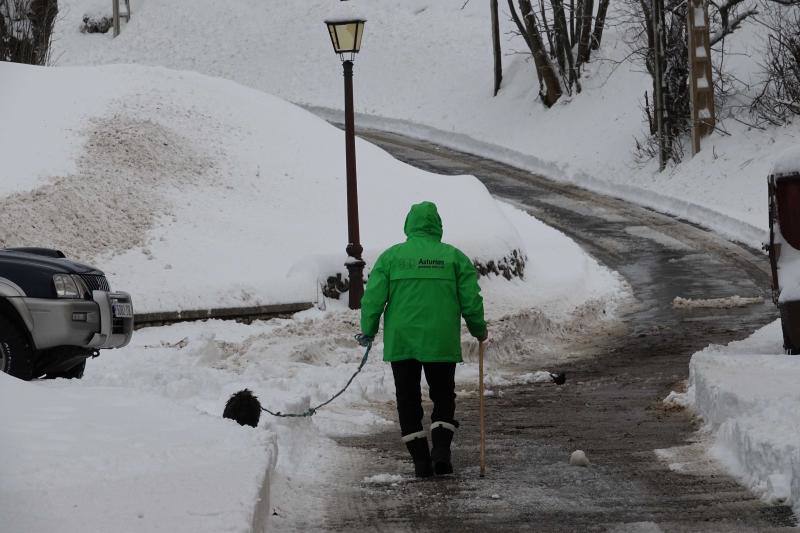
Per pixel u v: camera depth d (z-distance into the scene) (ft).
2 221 158.40
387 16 482.69
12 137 188.65
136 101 215.10
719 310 173.58
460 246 181.47
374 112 410.31
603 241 239.91
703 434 74.54
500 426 82.94
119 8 525.75
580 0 371.35
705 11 284.61
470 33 458.50
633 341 149.18
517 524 51.42
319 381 102.01
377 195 206.59
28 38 231.91
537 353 141.18
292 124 229.66
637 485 59.57
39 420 63.41
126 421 65.00
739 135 283.79
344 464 67.31
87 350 88.53
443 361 63.62
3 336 84.94
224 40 496.64
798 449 54.65
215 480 50.55
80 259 157.07
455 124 382.83
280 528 50.98
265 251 173.58
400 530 50.72
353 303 155.33
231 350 122.11
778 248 100.83
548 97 364.38
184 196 185.78
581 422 83.71
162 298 140.87
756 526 49.78
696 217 259.39
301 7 509.35
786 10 315.78
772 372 83.10
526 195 291.79
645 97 310.86
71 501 46.42
